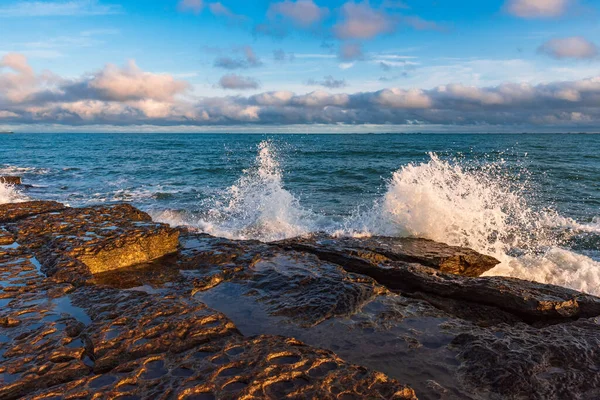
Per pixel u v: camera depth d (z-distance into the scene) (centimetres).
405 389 291
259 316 443
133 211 845
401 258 696
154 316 393
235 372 303
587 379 333
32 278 501
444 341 395
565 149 4594
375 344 387
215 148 5856
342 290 493
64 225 709
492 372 339
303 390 283
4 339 352
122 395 275
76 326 377
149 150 5191
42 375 306
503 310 527
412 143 6875
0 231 687
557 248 909
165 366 312
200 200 1580
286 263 602
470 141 7812
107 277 553
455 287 556
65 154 4309
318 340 394
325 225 1101
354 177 2258
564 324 437
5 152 4650
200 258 621
